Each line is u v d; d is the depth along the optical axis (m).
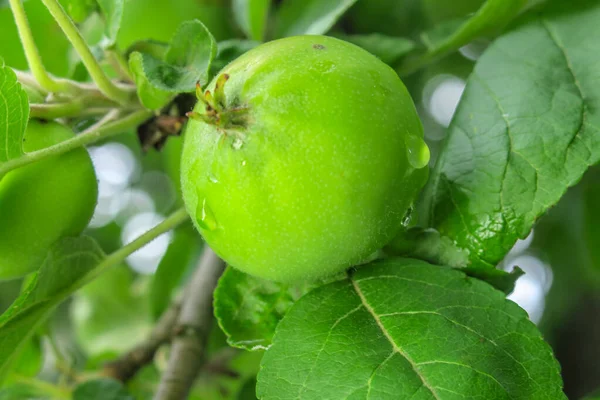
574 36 0.23
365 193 0.19
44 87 0.23
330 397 0.20
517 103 0.22
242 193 0.19
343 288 0.21
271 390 0.20
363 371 0.20
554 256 0.41
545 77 0.22
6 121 0.21
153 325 0.35
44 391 0.31
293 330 0.21
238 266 0.20
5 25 0.29
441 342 0.20
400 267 0.21
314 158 0.19
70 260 0.22
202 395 0.35
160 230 0.23
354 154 0.19
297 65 0.19
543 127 0.22
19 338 0.23
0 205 0.21
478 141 0.22
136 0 0.30
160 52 0.25
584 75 0.22
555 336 0.45
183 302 0.30
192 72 0.22
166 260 0.35
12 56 0.30
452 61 0.38
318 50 0.20
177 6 0.31
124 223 0.50
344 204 0.19
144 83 0.22
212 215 0.20
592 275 0.38
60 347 0.35
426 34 0.27
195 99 0.24
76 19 0.25
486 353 0.20
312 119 0.19
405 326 0.20
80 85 0.23
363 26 0.34
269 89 0.19
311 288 0.22
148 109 0.23
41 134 0.22
